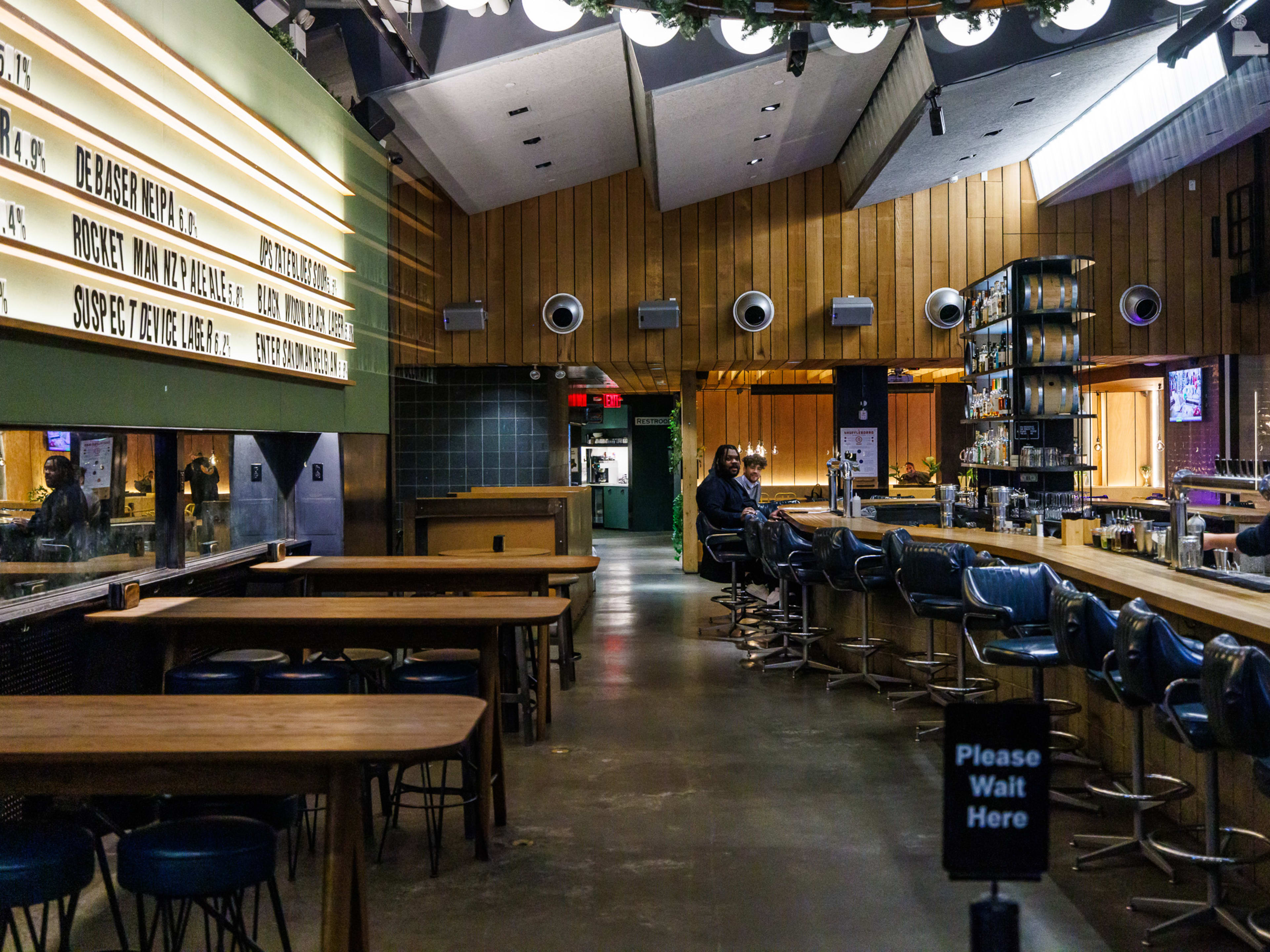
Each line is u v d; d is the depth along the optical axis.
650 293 10.90
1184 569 4.51
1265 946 3.00
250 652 4.28
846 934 3.24
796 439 15.13
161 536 5.04
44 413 3.34
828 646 7.88
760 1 5.17
